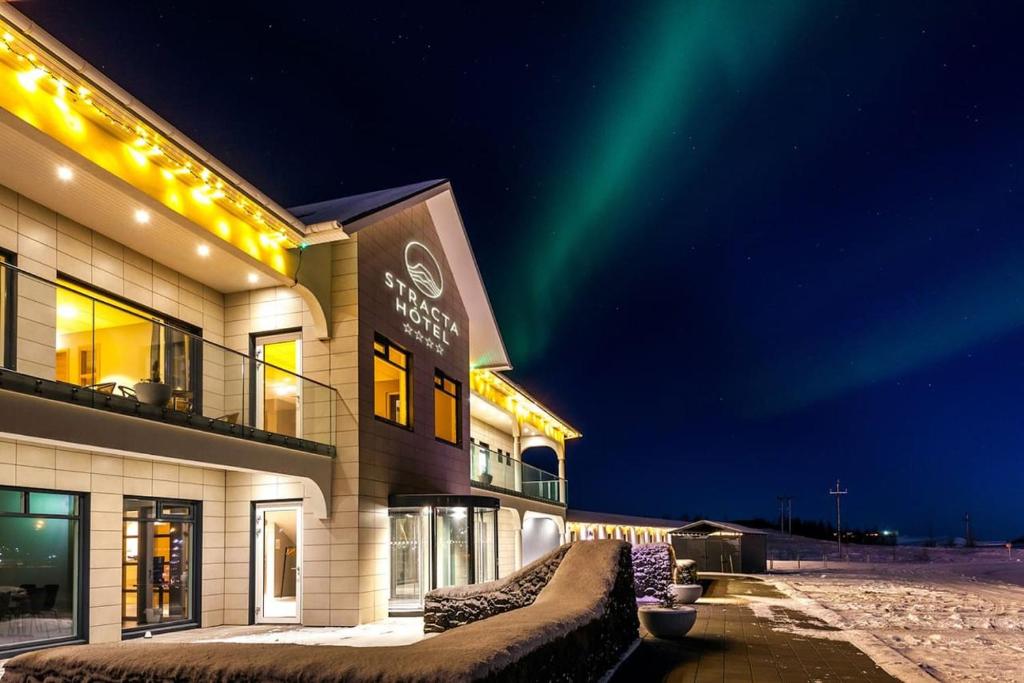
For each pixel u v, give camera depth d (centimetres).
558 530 3562
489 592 1291
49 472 1211
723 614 1702
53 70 1013
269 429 1520
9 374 923
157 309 1470
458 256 2269
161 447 1162
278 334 1697
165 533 1464
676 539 3834
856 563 6175
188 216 1303
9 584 1135
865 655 1129
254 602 1598
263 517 1628
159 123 1177
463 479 2239
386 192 2045
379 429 1725
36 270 1202
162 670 562
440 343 2147
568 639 778
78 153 1079
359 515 1596
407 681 498
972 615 1791
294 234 1529
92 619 1260
